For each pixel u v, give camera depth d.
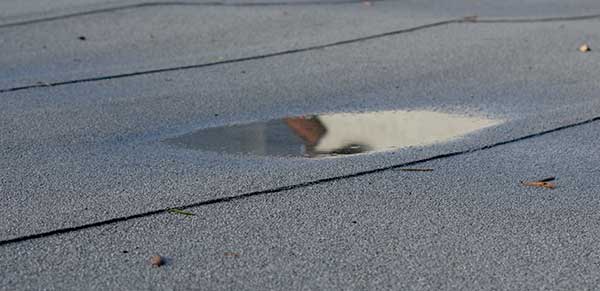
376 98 10.45
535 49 12.71
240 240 6.45
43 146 8.77
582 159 8.17
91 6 15.77
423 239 6.45
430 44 13.09
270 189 7.45
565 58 12.19
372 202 7.16
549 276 5.88
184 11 15.37
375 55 12.47
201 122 9.59
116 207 7.08
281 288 5.73
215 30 14.07
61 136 9.09
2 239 6.48
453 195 7.31
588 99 10.23
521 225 6.70
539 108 9.91
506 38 13.39
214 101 10.37
